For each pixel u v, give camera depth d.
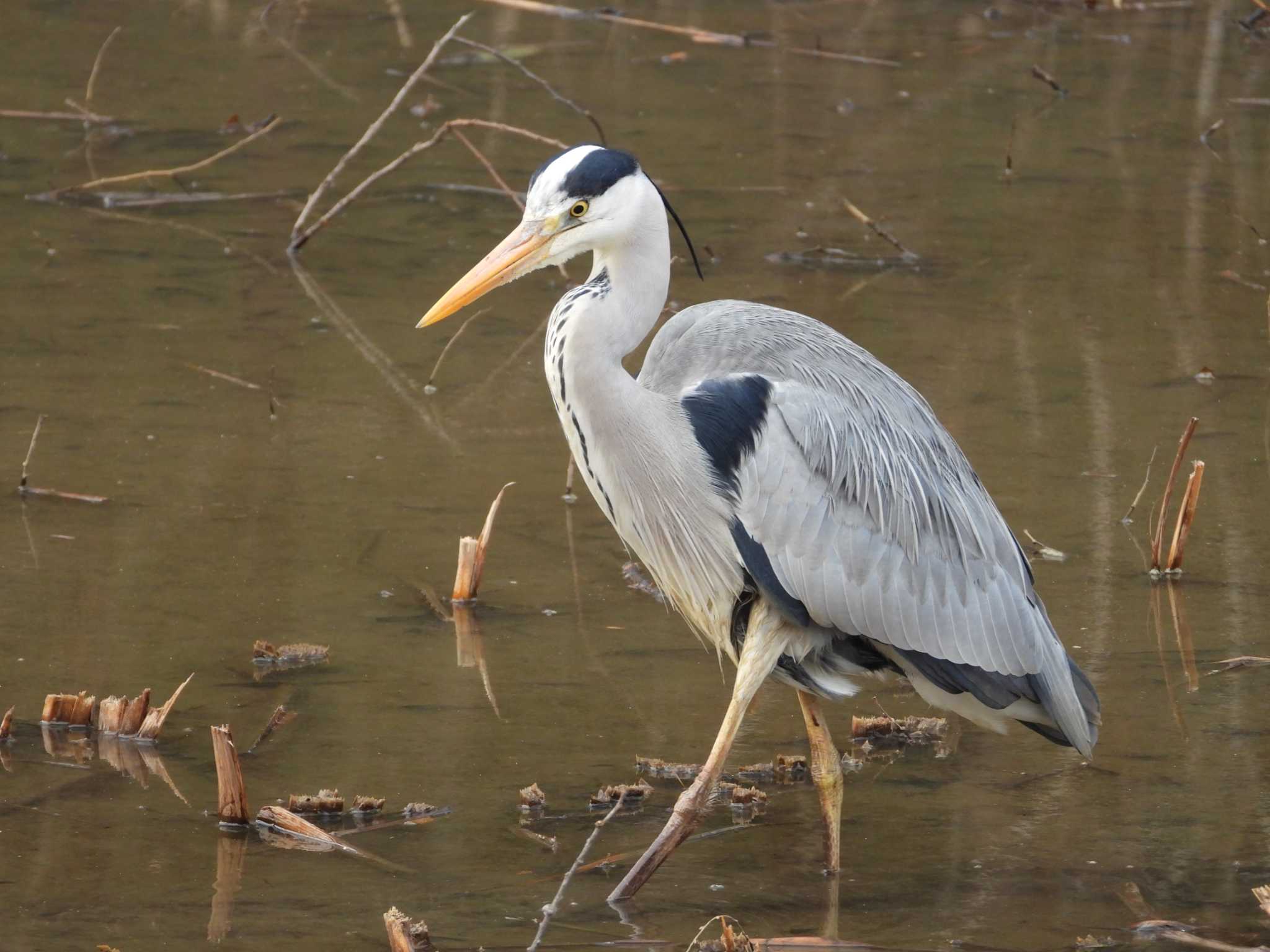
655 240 8.31
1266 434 13.50
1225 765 9.10
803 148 21.27
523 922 7.52
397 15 26.34
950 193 19.70
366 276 16.91
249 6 27.88
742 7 28.64
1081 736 8.59
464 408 13.93
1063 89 24.08
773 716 9.84
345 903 7.60
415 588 10.90
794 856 8.29
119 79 23.44
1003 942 7.50
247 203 19.02
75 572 10.87
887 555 8.31
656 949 7.35
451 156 20.72
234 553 11.23
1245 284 16.98
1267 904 7.60
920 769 9.26
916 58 25.72
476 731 9.27
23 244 17.38
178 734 9.15
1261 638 10.40
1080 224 18.75
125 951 7.10
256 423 13.42
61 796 8.47
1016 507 12.14
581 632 10.48
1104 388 14.33
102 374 14.20
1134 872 8.10
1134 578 11.20
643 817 8.54
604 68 24.70
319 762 8.89
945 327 15.63
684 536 8.41
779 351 8.45
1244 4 28.72
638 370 14.70
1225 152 21.38
